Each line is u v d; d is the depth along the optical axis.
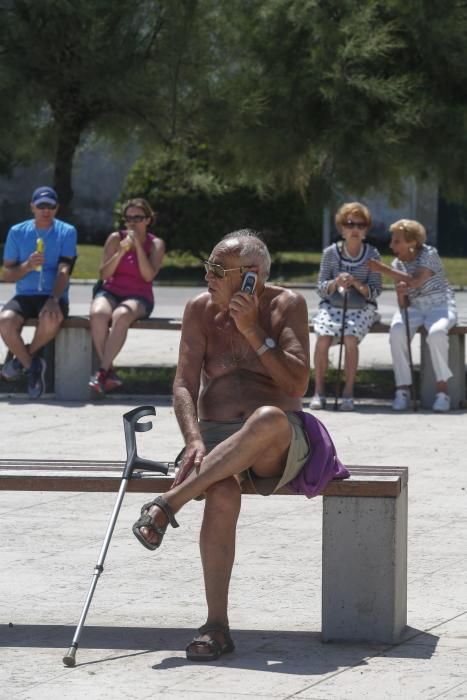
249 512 19.11
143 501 19.77
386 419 27.33
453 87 33.34
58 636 13.47
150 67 34.41
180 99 35.22
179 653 12.89
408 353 28.64
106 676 12.12
